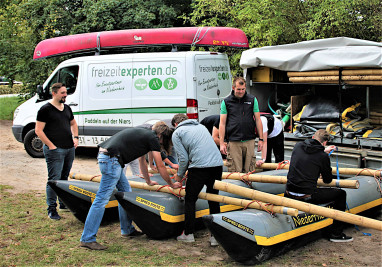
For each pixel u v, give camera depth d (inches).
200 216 217.6
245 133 228.7
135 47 379.2
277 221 183.6
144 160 207.9
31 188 295.1
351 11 472.7
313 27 460.1
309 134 300.5
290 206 179.2
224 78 369.4
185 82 339.0
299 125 308.8
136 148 196.1
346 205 216.2
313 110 308.7
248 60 322.0
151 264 178.2
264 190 242.4
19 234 209.0
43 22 605.3
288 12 510.0
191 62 338.0
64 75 390.9
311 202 199.8
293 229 188.4
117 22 608.4
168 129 201.0
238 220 174.1
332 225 205.9
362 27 484.7
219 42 367.2
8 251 188.9
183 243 202.8
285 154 302.5
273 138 265.0
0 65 629.9
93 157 416.5
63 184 220.2
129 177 244.5
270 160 281.7
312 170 194.9
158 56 349.7
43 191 288.5
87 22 589.6
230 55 540.7
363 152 263.9
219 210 203.6
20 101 662.5
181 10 668.7
